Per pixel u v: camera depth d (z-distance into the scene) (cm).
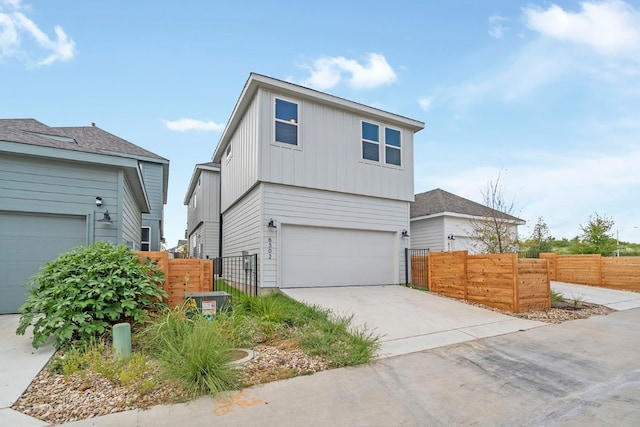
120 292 506
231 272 1252
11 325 579
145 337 470
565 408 335
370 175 1128
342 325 569
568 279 1360
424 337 573
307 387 372
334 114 1073
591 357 486
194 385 343
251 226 1016
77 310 471
